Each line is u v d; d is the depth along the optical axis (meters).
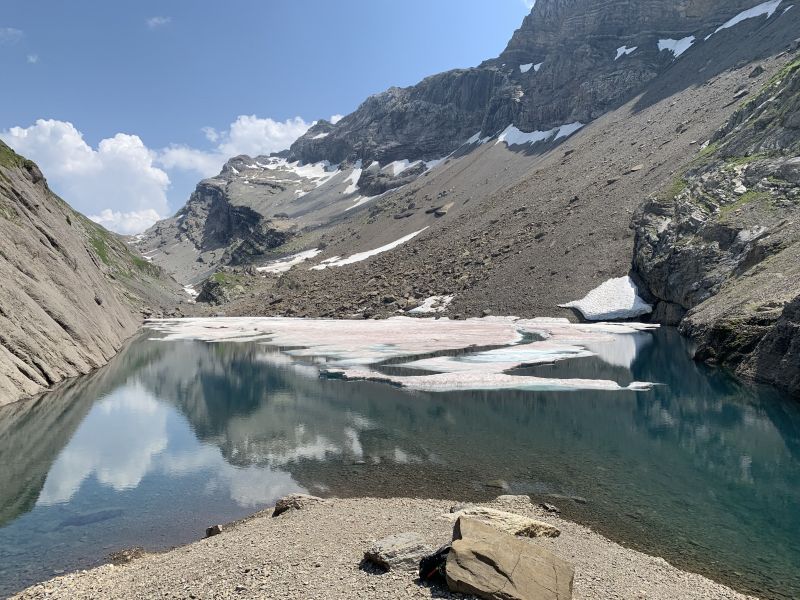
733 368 48.56
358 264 165.88
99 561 17.02
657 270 84.00
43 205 76.25
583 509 20.75
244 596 12.14
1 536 19.08
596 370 51.47
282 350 72.56
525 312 95.44
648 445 29.38
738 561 16.44
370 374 50.81
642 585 13.48
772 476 24.44
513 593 10.98
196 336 94.62
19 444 31.02
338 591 12.03
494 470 25.62
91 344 59.41
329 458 27.91
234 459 28.12
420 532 16.28
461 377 47.38
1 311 43.66
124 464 27.42
